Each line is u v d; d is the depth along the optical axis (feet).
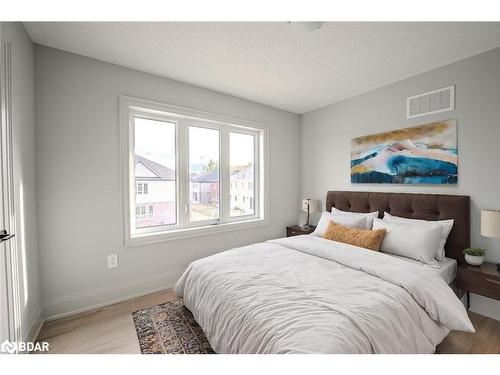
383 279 5.12
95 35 6.08
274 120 11.88
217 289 5.11
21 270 5.21
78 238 7.04
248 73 8.23
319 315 3.80
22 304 5.24
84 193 7.11
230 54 7.02
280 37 6.17
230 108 10.25
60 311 6.73
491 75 6.66
